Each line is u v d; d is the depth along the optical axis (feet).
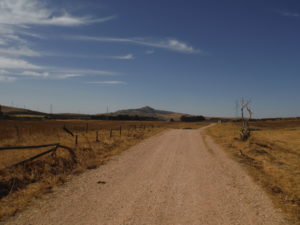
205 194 25.94
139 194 25.44
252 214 20.71
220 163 44.14
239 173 36.17
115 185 28.55
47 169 32.76
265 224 18.84
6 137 67.97
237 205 22.77
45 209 20.67
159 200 23.76
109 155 48.88
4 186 25.35
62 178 30.14
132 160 44.96
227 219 19.61
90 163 39.45
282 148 75.66
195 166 40.91
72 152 41.29
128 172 35.27
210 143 78.54
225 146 70.28
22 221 18.26
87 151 48.62
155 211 20.94
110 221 18.70
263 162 46.16
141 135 101.91
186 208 21.81
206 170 37.96
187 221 19.08
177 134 118.11
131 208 21.49
